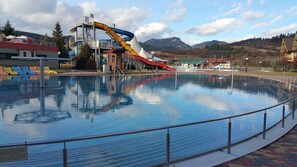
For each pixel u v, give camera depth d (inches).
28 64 1198.9
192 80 1066.1
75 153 191.2
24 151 110.6
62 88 655.8
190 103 465.7
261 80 1093.8
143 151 198.5
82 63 1416.1
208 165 154.1
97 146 209.3
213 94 610.5
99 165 169.6
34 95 518.0
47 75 1016.9
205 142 227.3
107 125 294.0
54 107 393.4
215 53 4247.0
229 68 2327.8
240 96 588.1
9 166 157.6
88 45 1467.8
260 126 294.4
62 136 247.6
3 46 1083.3
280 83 879.7
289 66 1769.2
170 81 979.9
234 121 317.7
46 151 195.9
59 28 2105.1
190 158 166.1
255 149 183.9
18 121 301.0
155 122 316.5
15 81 785.6
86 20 1598.2
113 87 708.7
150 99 502.6
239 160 163.6
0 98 471.2
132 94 570.3
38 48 1243.8
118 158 183.0
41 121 303.9
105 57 1544.0
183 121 327.3
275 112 382.0
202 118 348.2
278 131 232.1
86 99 483.5
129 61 1598.2
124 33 1883.6
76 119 317.1
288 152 179.0
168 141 149.0
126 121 315.9
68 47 2003.0
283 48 2331.4
